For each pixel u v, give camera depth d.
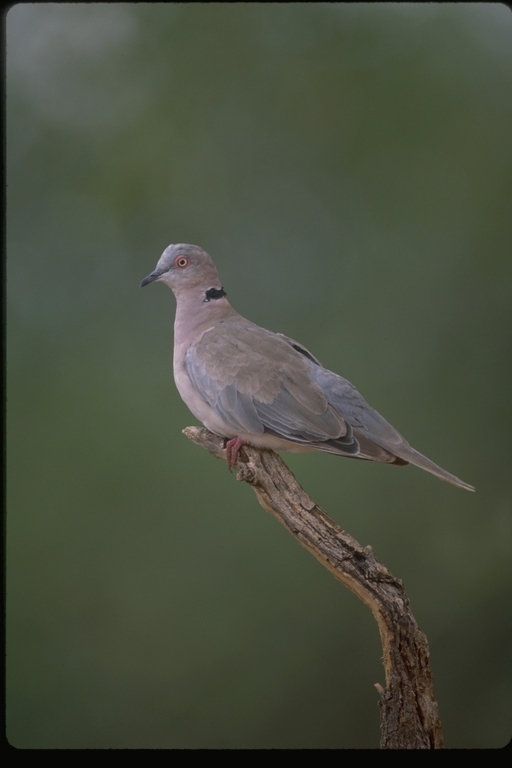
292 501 10.08
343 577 9.70
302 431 10.92
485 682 16.56
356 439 10.84
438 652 16.64
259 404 11.12
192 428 11.77
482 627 16.67
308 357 11.88
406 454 10.70
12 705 15.81
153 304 18.69
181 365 11.97
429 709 9.52
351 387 11.23
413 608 16.66
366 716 16.03
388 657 9.61
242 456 11.37
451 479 10.41
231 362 11.38
